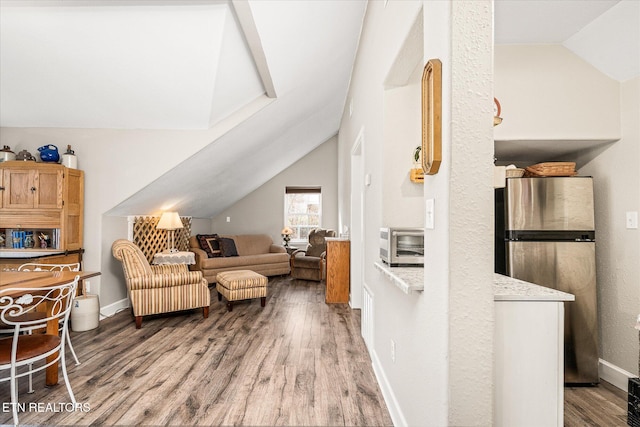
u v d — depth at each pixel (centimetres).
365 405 206
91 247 383
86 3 229
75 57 278
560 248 253
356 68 412
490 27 116
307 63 354
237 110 380
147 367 254
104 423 184
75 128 381
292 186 783
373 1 278
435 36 129
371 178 280
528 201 257
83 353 280
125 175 385
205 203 624
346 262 461
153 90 317
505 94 262
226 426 183
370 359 273
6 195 338
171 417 190
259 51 274
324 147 786
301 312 412
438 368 123
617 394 232
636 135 240
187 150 385
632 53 227
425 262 141
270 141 526
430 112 130
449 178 116
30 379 215
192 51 272
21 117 357
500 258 274
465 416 116
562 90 259
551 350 133
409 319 166
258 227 778
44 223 342
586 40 243
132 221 452
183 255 485
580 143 266
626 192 246
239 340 313
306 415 195
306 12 266
